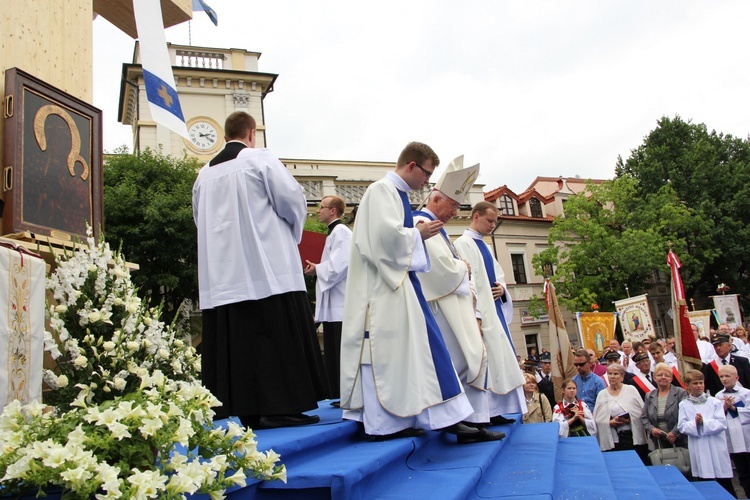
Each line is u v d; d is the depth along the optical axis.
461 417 3.49
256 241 3.74
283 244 3.81
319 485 2.35
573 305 25.36
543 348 29.22
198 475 1.91
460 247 5.14
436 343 3.57
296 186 3.90
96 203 4.75
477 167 4.35
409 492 2.68
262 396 3.53
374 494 2.67
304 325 3.78
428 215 4.47
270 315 3.66
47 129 4.36
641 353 8.83
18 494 1.89
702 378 6.61
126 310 3.36
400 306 3.51
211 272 3.78
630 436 7.12
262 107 24.39
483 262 5.18
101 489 1.76
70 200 4.51
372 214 3.61
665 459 6.70
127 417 1.96
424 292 4.29
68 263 3.29
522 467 3.59
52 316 3.15
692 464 6.56
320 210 5.86
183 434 1.99
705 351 10.08
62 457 1.74
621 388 7.33
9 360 2.72
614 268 25.98
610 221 27.73
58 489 1.94
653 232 27.39
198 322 16.34
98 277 3.34
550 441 4.49
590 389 8.07
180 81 23.45
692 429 6.48
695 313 14.17
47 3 4.87
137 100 22.84
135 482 1.74
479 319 4.93
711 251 30.14
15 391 2.75
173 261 15.63
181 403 2.23
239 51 24.69
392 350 3.46
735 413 6.96
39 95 4.35
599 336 14.80
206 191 3.97
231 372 3.61
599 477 3.74
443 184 4.41
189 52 24.08
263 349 3.61
